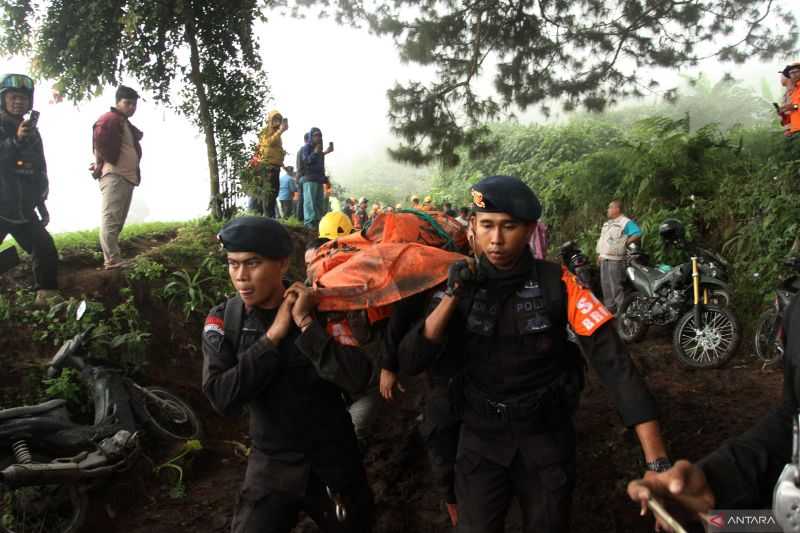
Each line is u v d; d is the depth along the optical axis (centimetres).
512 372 222
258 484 231
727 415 482
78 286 497
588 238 1076
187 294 535
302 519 354
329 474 233
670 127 1056
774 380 554
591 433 466
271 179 815
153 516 369
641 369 626
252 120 784
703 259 673
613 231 791
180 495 390
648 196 966
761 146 909
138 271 521
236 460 448
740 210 786
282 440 230
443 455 312
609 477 398
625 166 1031
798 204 703
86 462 348
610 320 210
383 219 363
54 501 346
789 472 120
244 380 217
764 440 150
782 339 148
